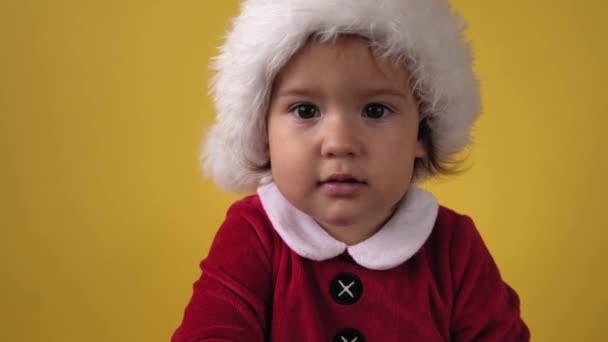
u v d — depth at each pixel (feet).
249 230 3.24
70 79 4.94
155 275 5.08
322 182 2.84
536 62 4.70
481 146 4.84
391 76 2.84
